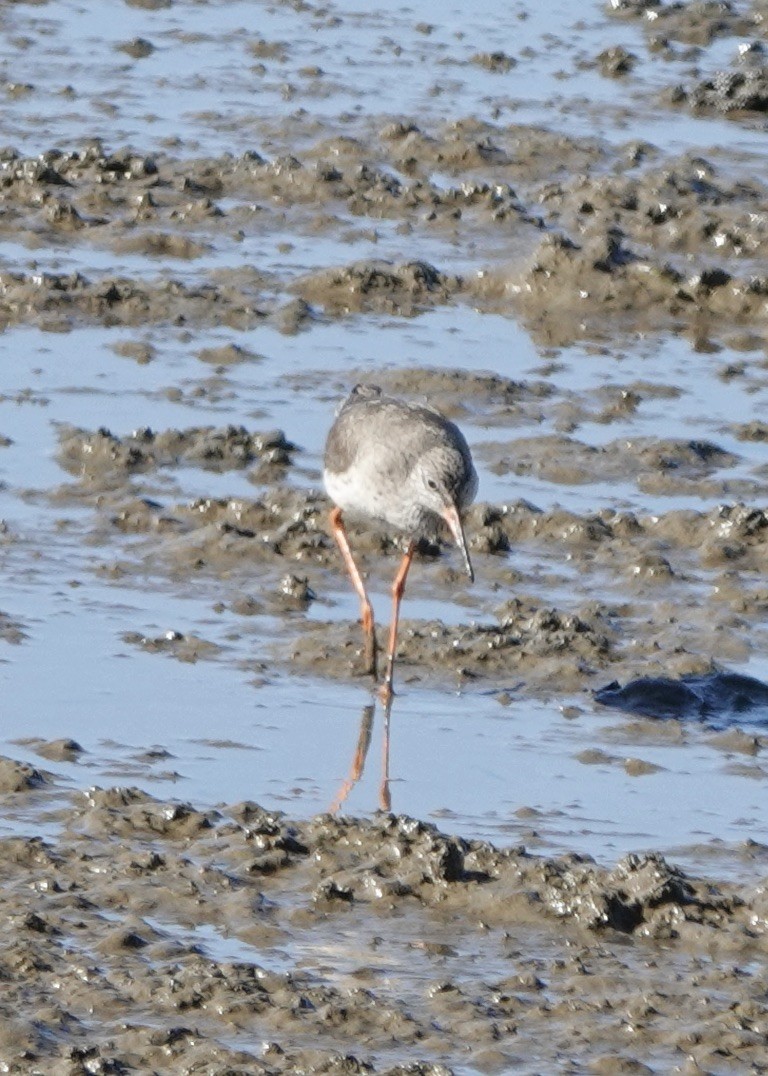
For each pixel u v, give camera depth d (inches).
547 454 709.3
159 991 380.5
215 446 689.6
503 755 507.5
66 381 743.1
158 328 800.3
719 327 858.8
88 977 384.2
